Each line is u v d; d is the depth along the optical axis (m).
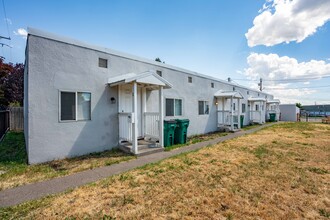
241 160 5.74
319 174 4.59
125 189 3.71
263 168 5.00
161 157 6.31
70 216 2.78
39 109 5.64
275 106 26.95
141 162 5.71
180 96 10.77
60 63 6.07
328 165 5.29
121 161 5.83
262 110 21.70
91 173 4.73
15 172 4.79
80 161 5.83
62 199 3.32
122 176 4.41
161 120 7.52
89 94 6.81
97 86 6.98
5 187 3.88
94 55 6.92
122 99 7.75
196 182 4.05
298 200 3.31
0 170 5.01
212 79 13.91
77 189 3.73
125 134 7.25
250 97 21.12
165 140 8.13
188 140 9.81
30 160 5.48
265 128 15.46
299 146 7.89
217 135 11.80
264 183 4.02
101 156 6.44
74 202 3.21
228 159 5.86
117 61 7.62
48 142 5.81
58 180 4.27
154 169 4.92
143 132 8.46
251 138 10.18
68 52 6.26
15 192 3.65
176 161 5.66
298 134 11.70
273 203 3.20
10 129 13.23
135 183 4.00
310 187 3.84
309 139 9.70
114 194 3.49
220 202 3.21
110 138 7.36
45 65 5.76
